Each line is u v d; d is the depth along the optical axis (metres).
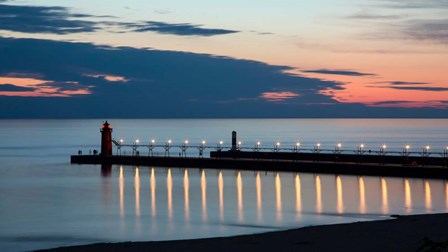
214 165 108.88
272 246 36.41
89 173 103.38
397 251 33.91
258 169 104.88
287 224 54.12
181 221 56.31
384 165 92.88
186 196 74.44
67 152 162.00
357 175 93.88
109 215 60.38
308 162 100.38
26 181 92.25
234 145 124.00
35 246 46.47
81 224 55.31
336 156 109.50
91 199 72.50
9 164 121.81
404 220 45.31
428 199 69.00
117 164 117.94
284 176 95.31
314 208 63.72
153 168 110.88
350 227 42.31
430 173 87.69
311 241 37.47
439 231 39.66
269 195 74.38
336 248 35.19
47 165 118.75
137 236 49.34
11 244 47.22
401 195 72.31
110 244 38.56
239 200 70.56
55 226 54.47
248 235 40.78
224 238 39.81
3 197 74.69
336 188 79.81
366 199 69.69
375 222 44.66
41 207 66.31
